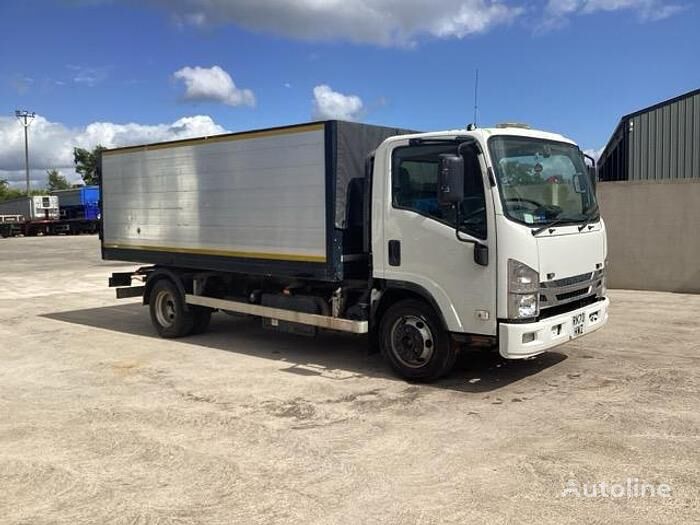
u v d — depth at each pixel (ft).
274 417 19.57
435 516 13.12
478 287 20.72
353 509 13.51
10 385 24.07
